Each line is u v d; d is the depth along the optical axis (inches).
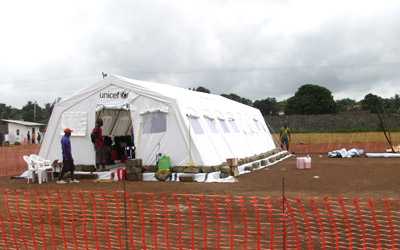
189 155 757.3
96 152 797.9
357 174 832.9
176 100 771.4
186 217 401.4
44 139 834.8
